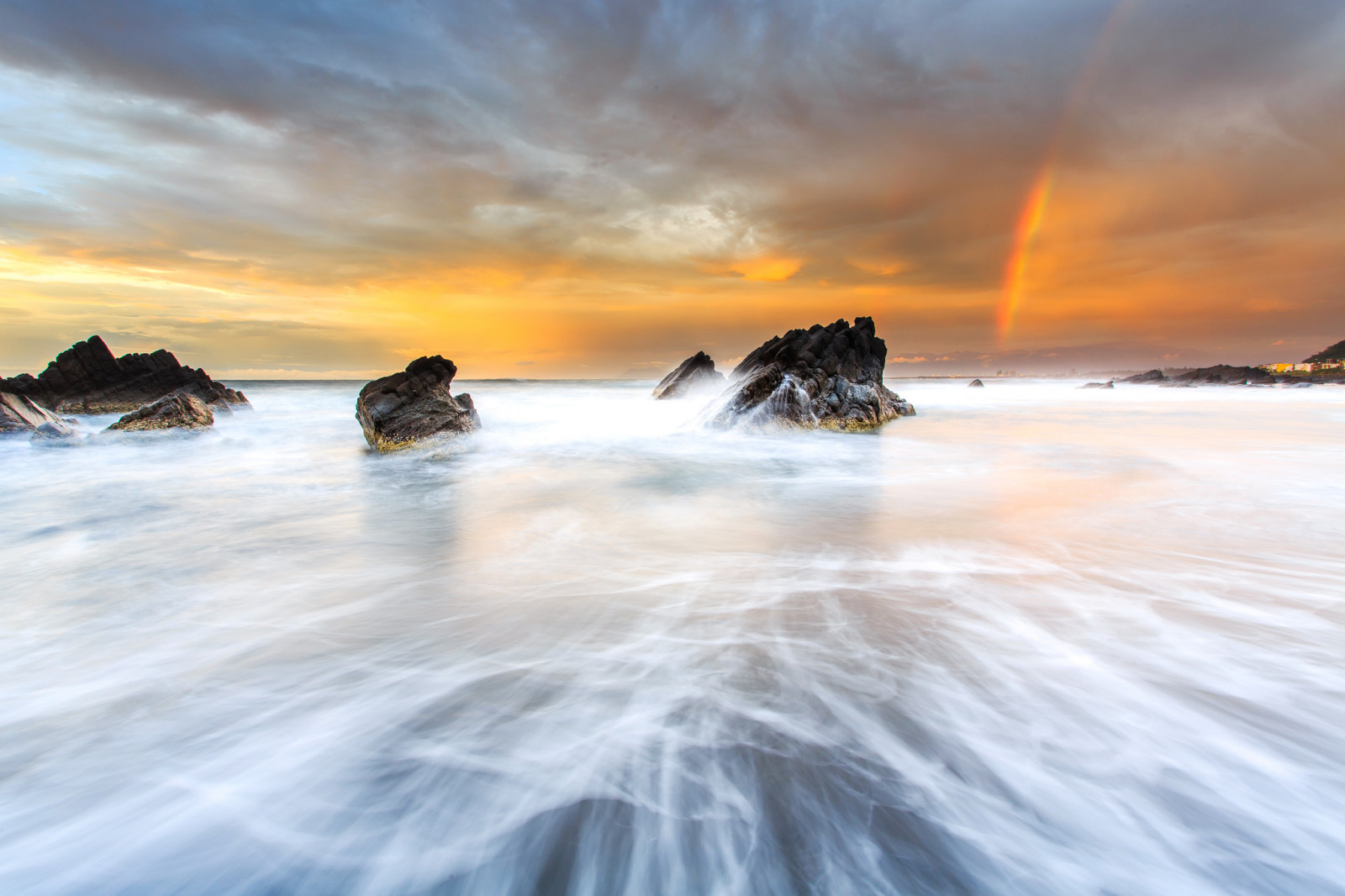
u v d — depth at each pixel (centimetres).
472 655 339
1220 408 2823
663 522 661
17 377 2467
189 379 2808
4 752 253
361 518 702
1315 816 208
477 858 199
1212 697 282
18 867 197
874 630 361
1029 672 306
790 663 320
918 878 187
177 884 193
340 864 198
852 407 1714
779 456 1184
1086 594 418
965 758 238
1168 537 565
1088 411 2573
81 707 289
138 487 914
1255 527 597
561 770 236
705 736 255
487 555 543
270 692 301
